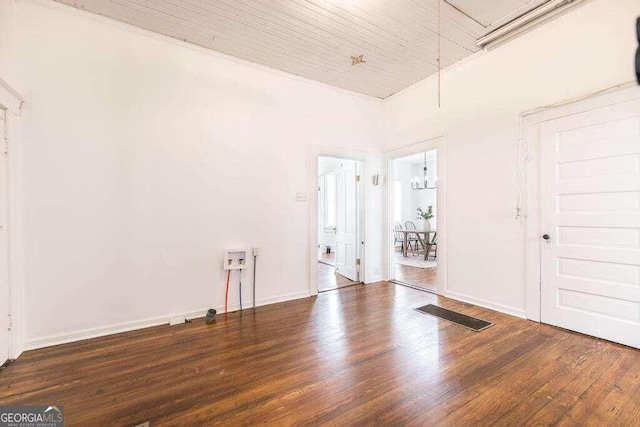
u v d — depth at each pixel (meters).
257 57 3.35
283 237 3.65
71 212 2.52
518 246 2.97
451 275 3.65
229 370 2.03
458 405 1.64
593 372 1.95
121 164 2.72
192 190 3.07
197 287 3.10
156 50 2.88
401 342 2.45
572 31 2.58
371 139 4.48
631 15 2.26
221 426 1.50
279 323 2.91
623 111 2.30
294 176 3.74
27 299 2.35
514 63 2.99
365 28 2.86
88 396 1.75
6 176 2.16
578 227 2.56
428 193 9.09
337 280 4.74
